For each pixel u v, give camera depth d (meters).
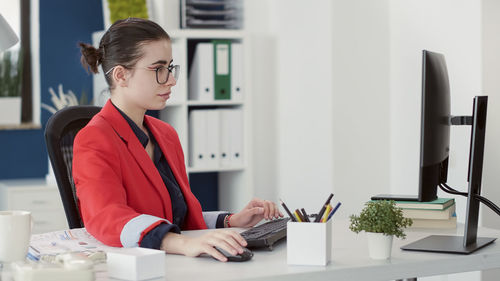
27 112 4.34
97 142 1.75
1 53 4.17
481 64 2.82
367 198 3.48
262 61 4.03
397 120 3.43
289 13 3.79
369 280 1.40
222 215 2.05
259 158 4.04
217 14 3.90
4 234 1.35
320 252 1.39
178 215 1.96
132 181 1.80
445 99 1.76
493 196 2.80
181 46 3.75
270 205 2.01
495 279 2.86
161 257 1.29
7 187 3.66
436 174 1.72
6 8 4.29
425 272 1.47
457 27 2.96
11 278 1.26
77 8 4.18
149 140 1.98
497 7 2.83
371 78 3.46
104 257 1.45
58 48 4.16
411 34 3.29
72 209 1.94
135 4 3.85
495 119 2.81
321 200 3.53
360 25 3.43
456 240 1.69
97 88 4.02
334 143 3.41
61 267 1.23
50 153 1.96
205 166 3.86
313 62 3.56
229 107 4.10
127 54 1.82
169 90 1.88
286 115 3.88
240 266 1.40
